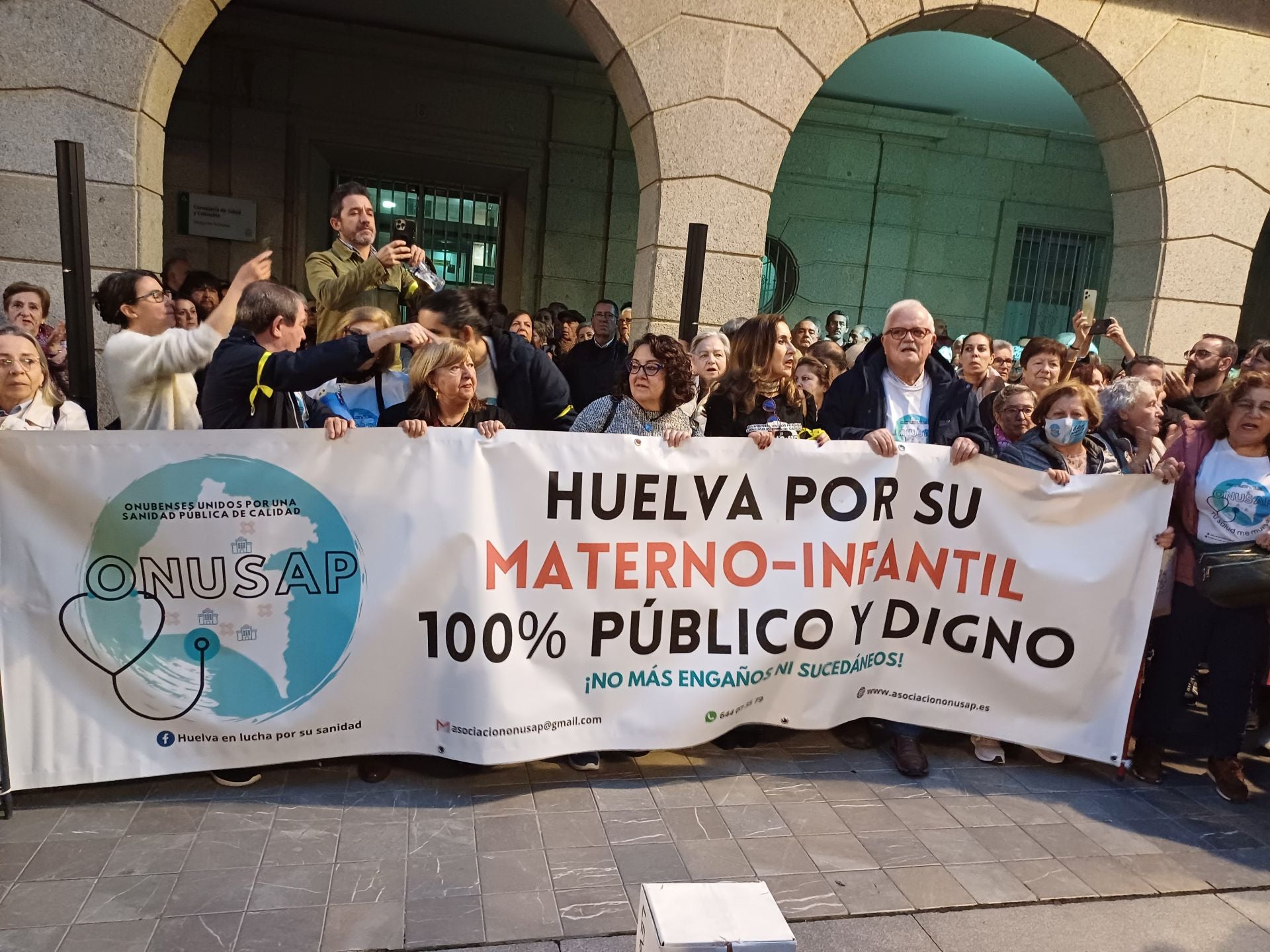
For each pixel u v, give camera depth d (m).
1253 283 12.71
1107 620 3.32
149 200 5.32
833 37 6.19
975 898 2.62
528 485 3.00
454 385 3.08
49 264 5.14
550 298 10.45
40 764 2.73
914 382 3.63
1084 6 6.52
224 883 2.45
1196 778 3.57
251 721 2.88
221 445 2.79
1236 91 6.91
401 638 2.94
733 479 3.17
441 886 2.49
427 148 9.73
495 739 2.96
